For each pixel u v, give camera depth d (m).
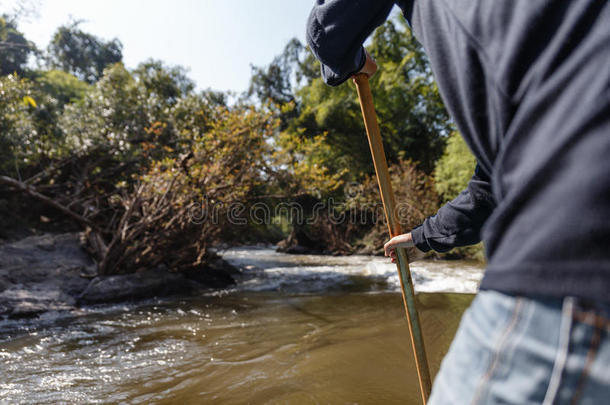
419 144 21.89
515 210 0.43
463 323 0.52
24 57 19.67
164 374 2.74
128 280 6.31
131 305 5.73
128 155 10.39
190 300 6.12
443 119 21.70
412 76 23.73
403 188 13.88
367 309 4.89
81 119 10.41
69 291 6.00
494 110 0.49
